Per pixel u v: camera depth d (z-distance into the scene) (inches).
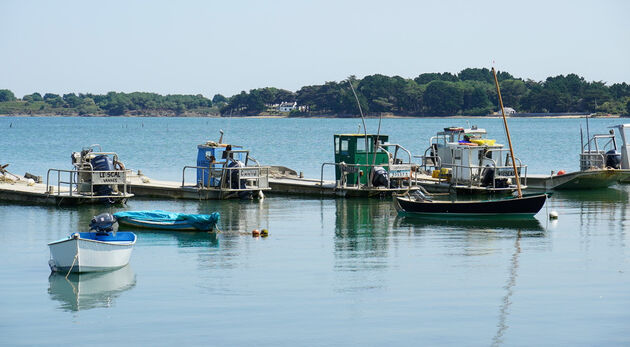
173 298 808.3
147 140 4471.0
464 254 1013.8
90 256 898.1
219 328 719.1
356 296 818.2
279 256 998.4
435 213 1302.9
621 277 897.5
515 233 1162.0
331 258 987.9
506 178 1615.4
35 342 684.1
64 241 888.3
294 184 1646.2
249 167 1529.3
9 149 3484.3
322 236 1136.8
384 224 1242.6
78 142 4185.5
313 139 4431.6
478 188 1599.4
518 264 958.4
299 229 1195.9
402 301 801.6
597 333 713.0
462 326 729.0
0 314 756.0
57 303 789.9
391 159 1587.1
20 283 861.8
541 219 1295.5
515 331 717.3
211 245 1067.3
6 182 1660.9
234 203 1487.5
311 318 747.4
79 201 1416.1
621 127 1824.6
